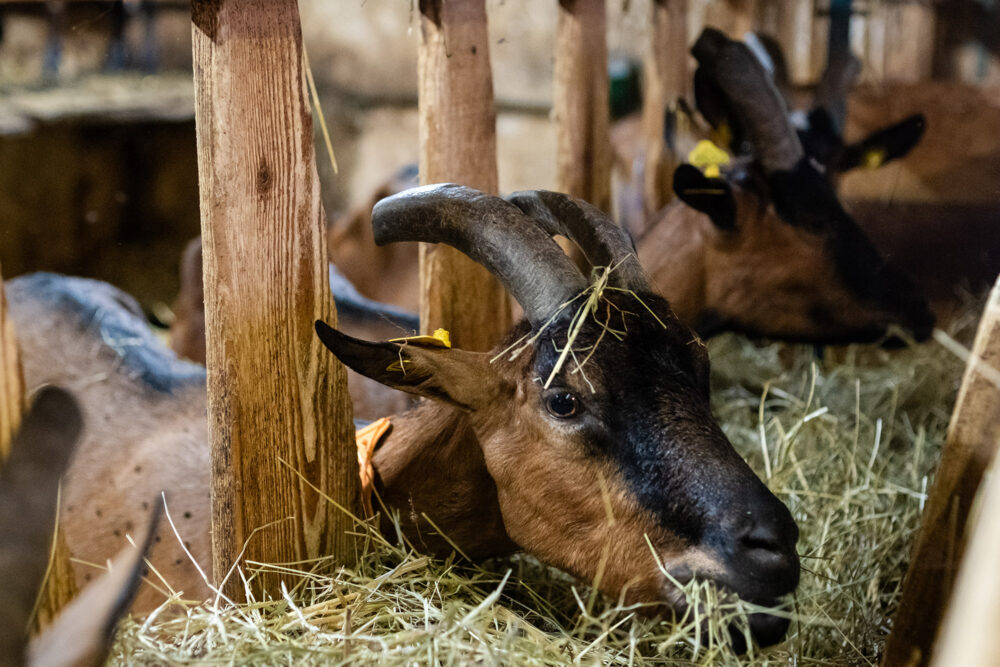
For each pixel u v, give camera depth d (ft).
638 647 9.13
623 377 8.25
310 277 8.93
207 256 8.42
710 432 8.16
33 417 6.21
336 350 8.34
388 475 9.82
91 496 11.25
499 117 39.68
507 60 39.32
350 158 41.06
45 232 28.73
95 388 12.62
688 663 8.42
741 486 7.85
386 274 21.59
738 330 16.40
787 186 15.17
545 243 8.61
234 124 8.16
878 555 11.23
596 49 15.34
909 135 17.11
